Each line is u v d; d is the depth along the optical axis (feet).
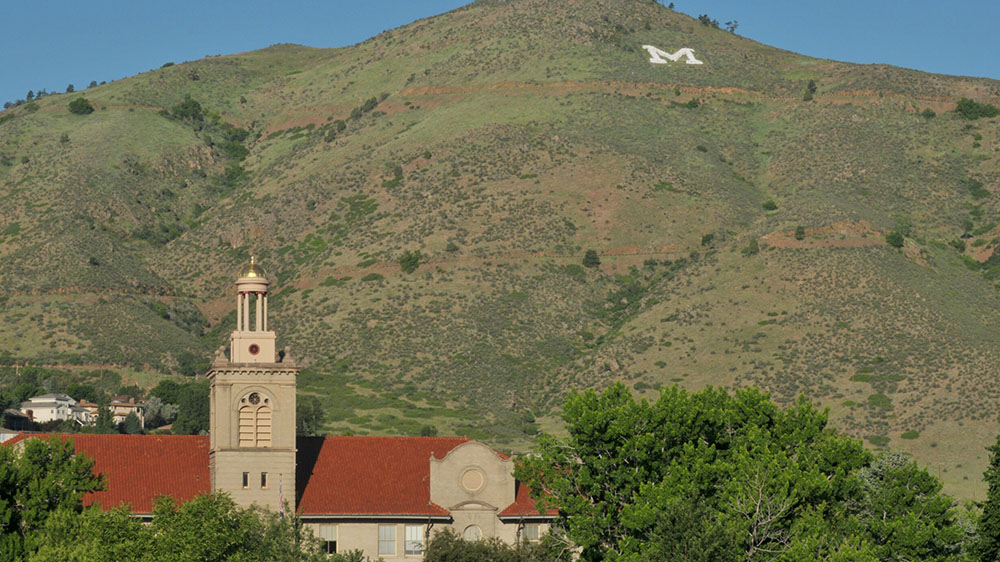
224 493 330.54
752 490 300.61
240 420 353.31
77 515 310.65
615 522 327.88
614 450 334.85
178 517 305.73
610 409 336.29
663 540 286.87
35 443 334.85
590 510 331.36
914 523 304.71
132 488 354.13
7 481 322.14
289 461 353.51
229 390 352.69
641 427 335.47
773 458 309.63
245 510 333.83
